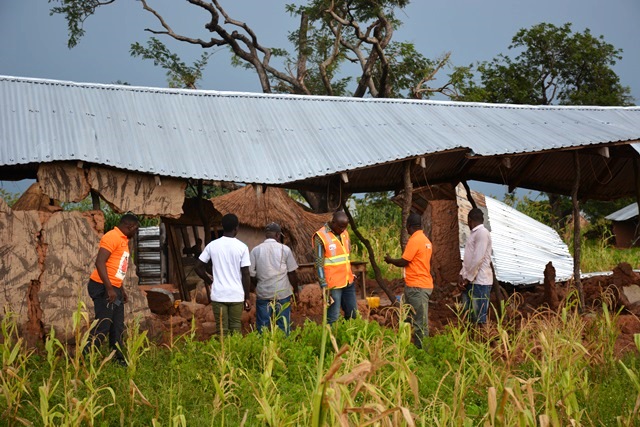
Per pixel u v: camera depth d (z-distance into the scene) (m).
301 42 34.53
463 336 8.95
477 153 12.23
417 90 33.44
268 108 13.34
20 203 12.09
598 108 14.95
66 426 5.88
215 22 33.97
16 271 10.44
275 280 11.14
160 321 11.85
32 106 11.62
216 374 7.98
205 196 26.72
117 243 9.45
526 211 28.28
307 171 11.87
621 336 11.27
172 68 34.50
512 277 17.27
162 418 6.82
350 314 11.46
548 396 6.14
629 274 14.52
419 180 15.02
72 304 10.63
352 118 13.41
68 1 32.12
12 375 6.87
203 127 12.48
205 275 10.88
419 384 7.61
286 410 6.64
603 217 43.78
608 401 7.28
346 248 11.27
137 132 11.85
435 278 16.84
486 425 5.10
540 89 45.66
